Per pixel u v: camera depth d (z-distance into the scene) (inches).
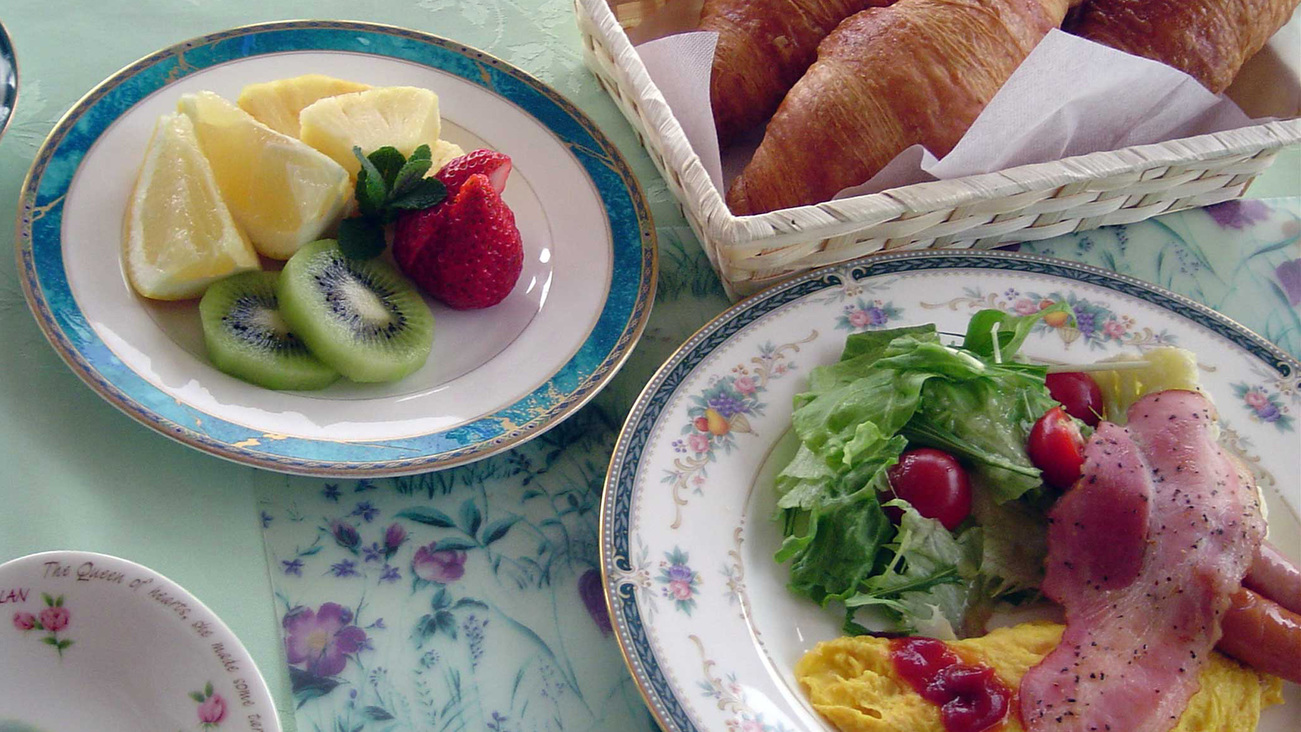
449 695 17.1
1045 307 20.8
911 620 17.8
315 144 19.9
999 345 19.7
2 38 19.2
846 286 20.5
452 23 23.8
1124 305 20.9
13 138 20.2
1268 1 22.6
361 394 18.6
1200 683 17.4
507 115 21.6
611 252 20.6
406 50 21.8
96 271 18.4
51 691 15.4
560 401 18.9
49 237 18.4
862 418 18.6
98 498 17.4
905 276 20.7
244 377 18.2
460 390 18.9
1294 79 23.3
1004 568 18.4
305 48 21.4
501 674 17.3
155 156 19.0
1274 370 20.5
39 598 15.4
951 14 21.0
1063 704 17.0
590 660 17.7
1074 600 18.0
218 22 22.7
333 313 18.7
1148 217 23.0
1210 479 18.3
